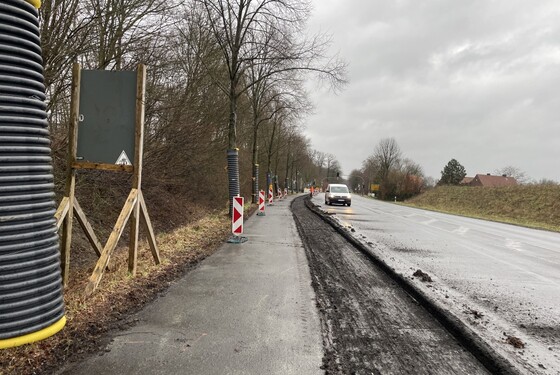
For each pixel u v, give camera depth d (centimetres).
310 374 330
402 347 400
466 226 1906
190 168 1664
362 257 888
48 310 351
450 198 4959
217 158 2069
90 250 816
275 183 4319
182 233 1020
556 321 511
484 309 542
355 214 2238
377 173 9406
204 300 513
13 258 324
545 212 3019
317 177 12188
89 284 472
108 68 955
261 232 1192
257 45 1466
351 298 560
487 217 2945
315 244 1027
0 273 317
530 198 3466
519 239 1462
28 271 333
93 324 403
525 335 452
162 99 1163
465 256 980
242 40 1430
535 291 664
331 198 3066
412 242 1184
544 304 587
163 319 440
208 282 602
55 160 828
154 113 1143
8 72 324
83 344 365
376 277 701
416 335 434
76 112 546
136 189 568
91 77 547
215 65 1712
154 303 495
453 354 389
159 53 1038
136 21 907
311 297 547
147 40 936
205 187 2056
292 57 1454
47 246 353
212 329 418
